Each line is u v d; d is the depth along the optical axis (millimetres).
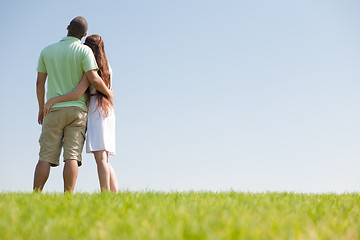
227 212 2527
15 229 1960
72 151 4012
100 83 4086
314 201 3643
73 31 4172
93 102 4211
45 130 4027
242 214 2451
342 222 2336
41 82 4270
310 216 2559
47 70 4156
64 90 4062
